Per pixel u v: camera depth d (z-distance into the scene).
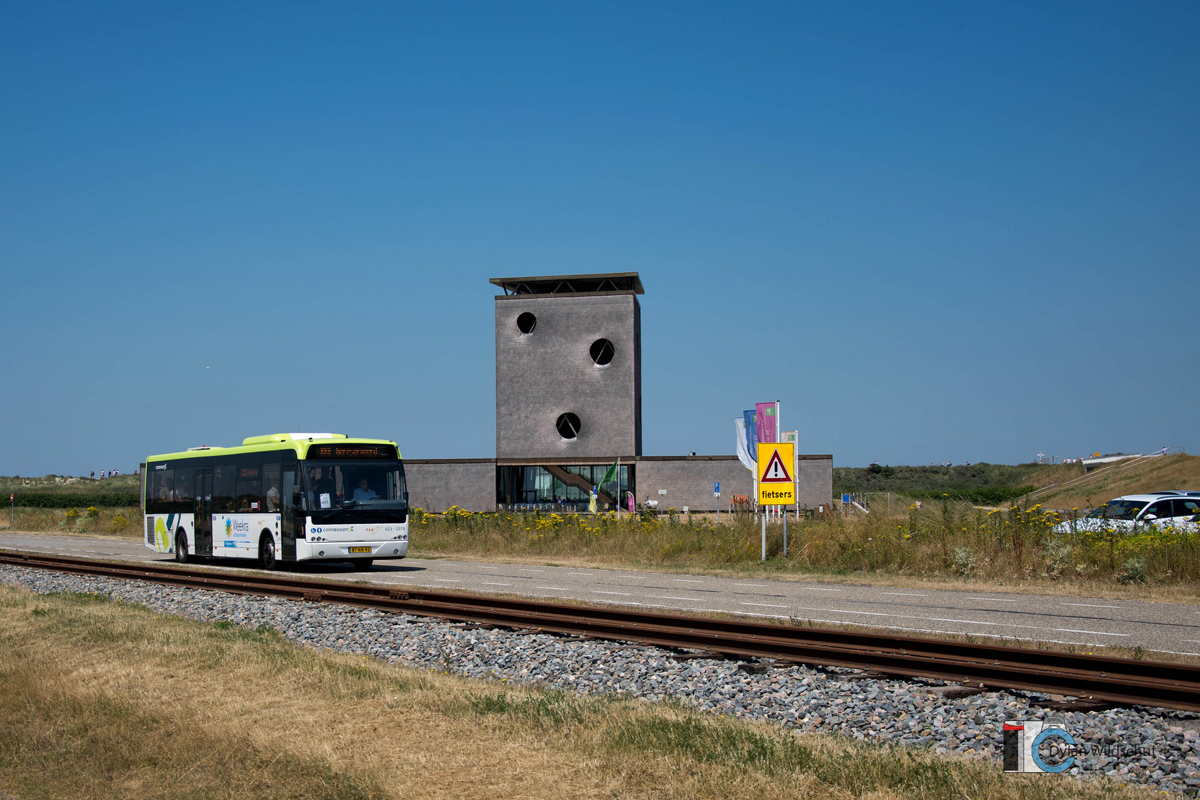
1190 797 6.24
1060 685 8.73
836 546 22.56
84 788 6.34
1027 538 20.36
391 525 23.05
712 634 11.41
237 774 6.36
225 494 25.70
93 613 14.12
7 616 14.03
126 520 47.22
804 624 12.73
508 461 55.94
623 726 7.27
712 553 24.27
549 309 57.38
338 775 6.25
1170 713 8.10
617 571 22.69
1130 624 13.11
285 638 12.89
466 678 9.95
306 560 22.44
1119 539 19.81
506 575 21.58
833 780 6.13
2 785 6.43
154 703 8.30
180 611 16.30
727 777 6.15
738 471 52.25
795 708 8.52
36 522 55.19
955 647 10.15
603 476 56.31
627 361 56.59
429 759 6.64
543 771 6.39
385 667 10.06
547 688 9.21
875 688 9.01
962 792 5.88
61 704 8.20
